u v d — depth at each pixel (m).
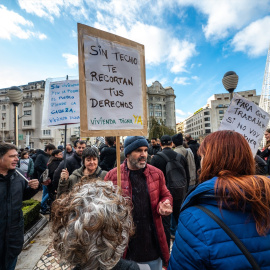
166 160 2.96
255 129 2.60
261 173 2.86
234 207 0.79
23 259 2.70
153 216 1.75
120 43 1.82
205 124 73.75
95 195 0.75
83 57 1.64
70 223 0.65
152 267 1.67
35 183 2.03
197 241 0.76
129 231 0.78
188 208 0.91
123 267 0.72
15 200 1.95
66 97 3.13
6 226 1.85
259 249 0.73
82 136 1.59
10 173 1.95
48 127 3.11
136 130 1.84
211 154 0.97
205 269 0.73
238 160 0.91
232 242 0.73
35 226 3.71
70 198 0.74
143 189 1.79
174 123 57.34
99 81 1.69
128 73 1.84
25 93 45.62
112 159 4.21
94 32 1.69
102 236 0.64
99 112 1.67
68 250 0.65
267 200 0.77
